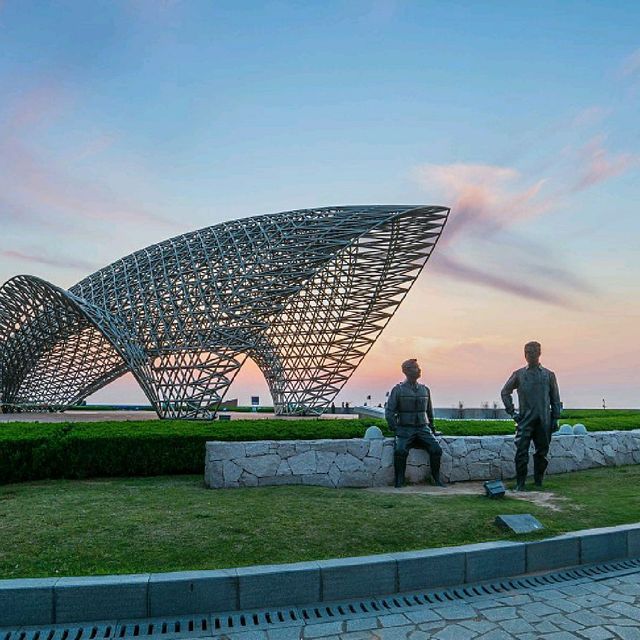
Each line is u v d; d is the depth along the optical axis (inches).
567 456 612.4
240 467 497.7
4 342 1696.6
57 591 242.2
